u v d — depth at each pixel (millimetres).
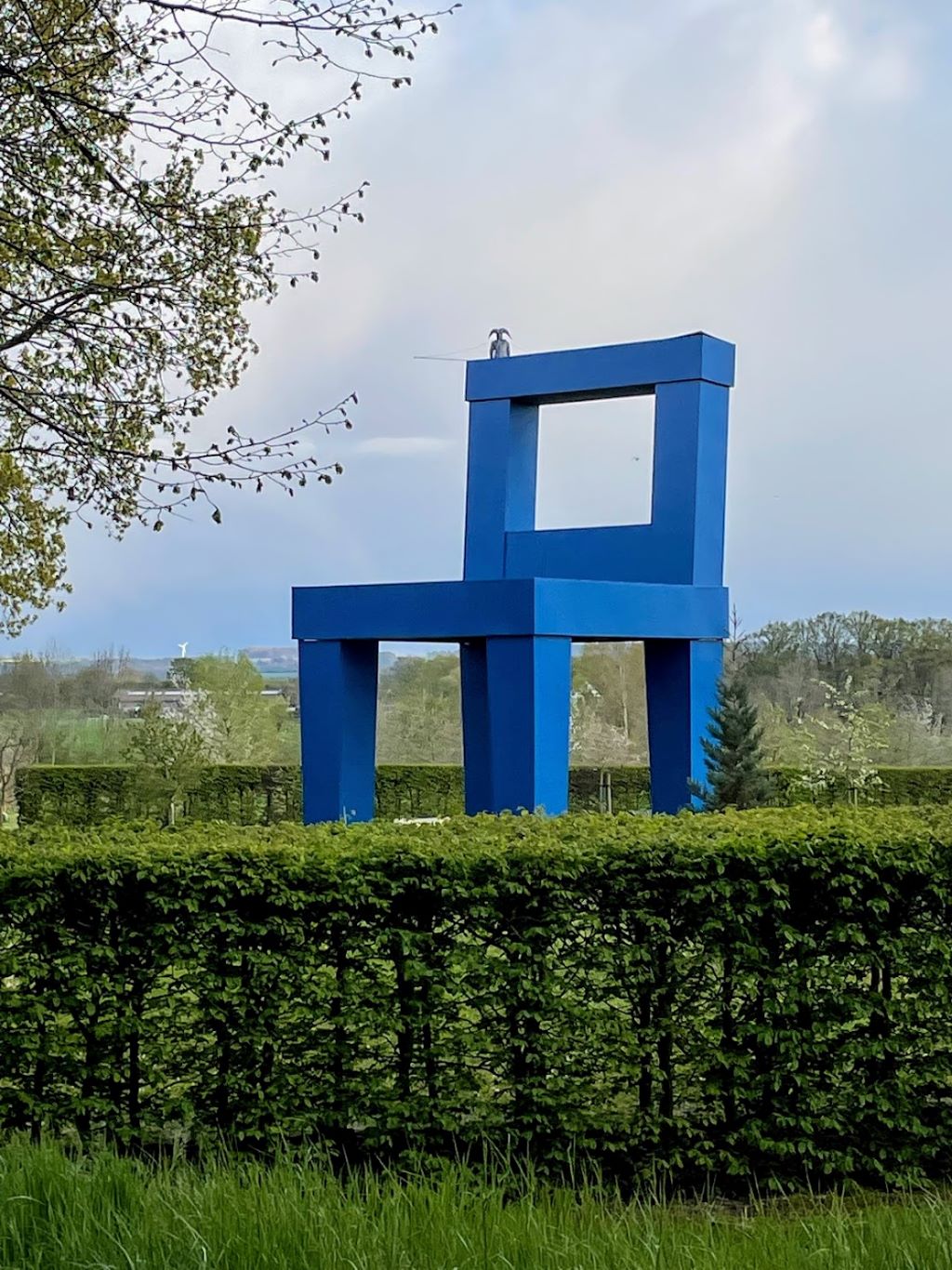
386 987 6059
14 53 8695
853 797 19625
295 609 14602
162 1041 6082
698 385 14086
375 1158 6051
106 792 24172
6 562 13422
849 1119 6082
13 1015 5969
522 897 6098
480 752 15242
